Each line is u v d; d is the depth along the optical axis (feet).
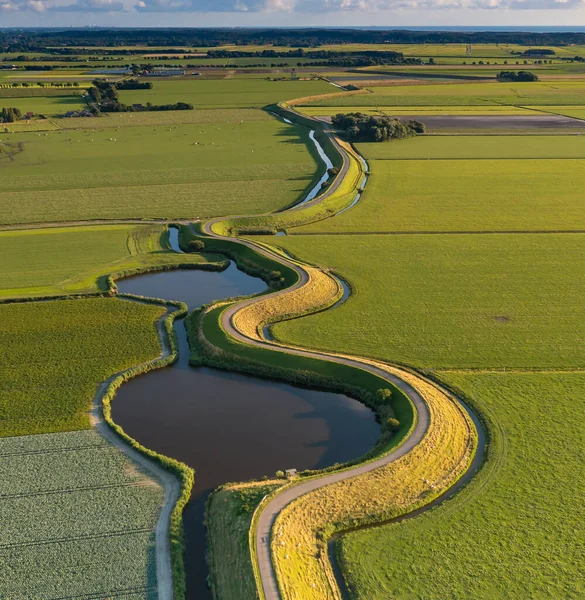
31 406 174.81
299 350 202.90
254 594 113.29
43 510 136.77
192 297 252.01
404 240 307.99
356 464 149.38
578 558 123.24
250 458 156.35
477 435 161.99
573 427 161.99
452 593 116.37
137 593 117.60
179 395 184.96
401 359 198.59
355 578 119.75
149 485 145.38
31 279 261.24
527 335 212.84
